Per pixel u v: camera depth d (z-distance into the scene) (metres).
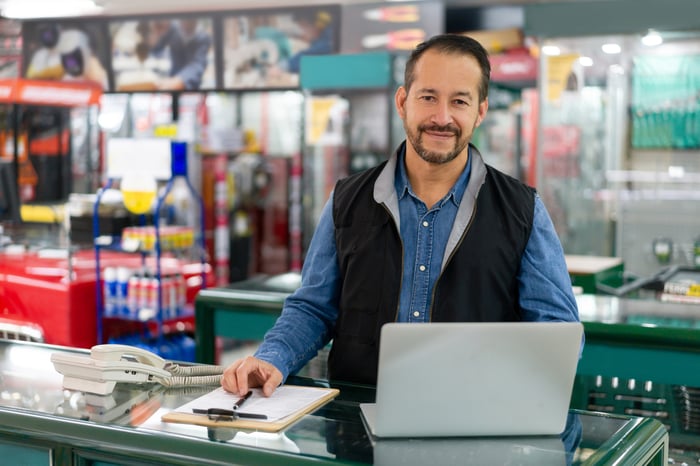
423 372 1.86
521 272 2.50
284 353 2.46
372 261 2.53
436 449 1.87
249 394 2.27
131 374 2.41
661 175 6.46
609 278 5.09
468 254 2.46
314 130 8.41
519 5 9.35
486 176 2.55
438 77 2.33
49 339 6.19
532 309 2.46
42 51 9.88
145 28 9.45
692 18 5.72
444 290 2.48
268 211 10.06
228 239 9.80
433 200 2.53
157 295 6.04
